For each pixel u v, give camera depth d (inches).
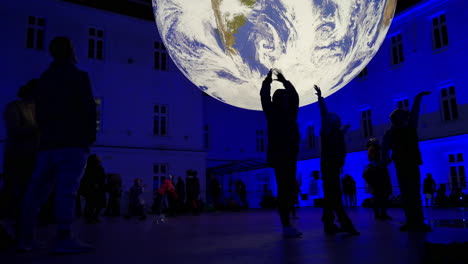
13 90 589.6
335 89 208.5
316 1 181.0
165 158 707.4
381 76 739.4
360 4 181.8
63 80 113.2
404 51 701.3
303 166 900.6
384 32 195.6
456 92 609.6
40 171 111.8
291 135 152.7
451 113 619.2
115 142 665.6
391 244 110.8
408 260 81.8
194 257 95.0
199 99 776.9
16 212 145.0
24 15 617.9
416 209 151.5
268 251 103.9
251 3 185.8
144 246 122.7
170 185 436.1
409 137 155.3
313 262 82.7
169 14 209.3
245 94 207.6
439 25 648.4
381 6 184.1
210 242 132.3
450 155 608.1
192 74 211.9
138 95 706.2
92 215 323.3
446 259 70.3
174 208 451.8
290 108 156.4
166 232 187.5
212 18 199.0
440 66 636.7
